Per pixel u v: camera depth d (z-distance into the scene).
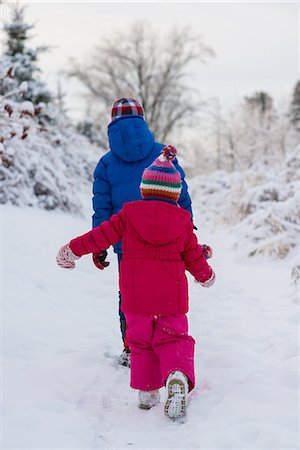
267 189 10.33
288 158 9.98
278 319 4.46
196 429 2.49
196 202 16.62
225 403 2.75
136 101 3.49
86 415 2.77
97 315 4.69
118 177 3.42
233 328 4.27
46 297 4.82
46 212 9.15
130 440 2.49
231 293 5.62
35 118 11.57
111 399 3.01
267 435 2.37
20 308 4.31
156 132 37.16
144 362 2.83
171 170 2.89
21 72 15.11
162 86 36.88
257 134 30.22
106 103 36.75
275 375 3.14
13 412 2.64
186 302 2.87
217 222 12.30
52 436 2.45
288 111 30.81
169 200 2.89
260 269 6.77
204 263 2.97
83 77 36.03
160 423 2.62
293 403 2.72
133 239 2.85
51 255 6.24
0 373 3.12
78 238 2.87
